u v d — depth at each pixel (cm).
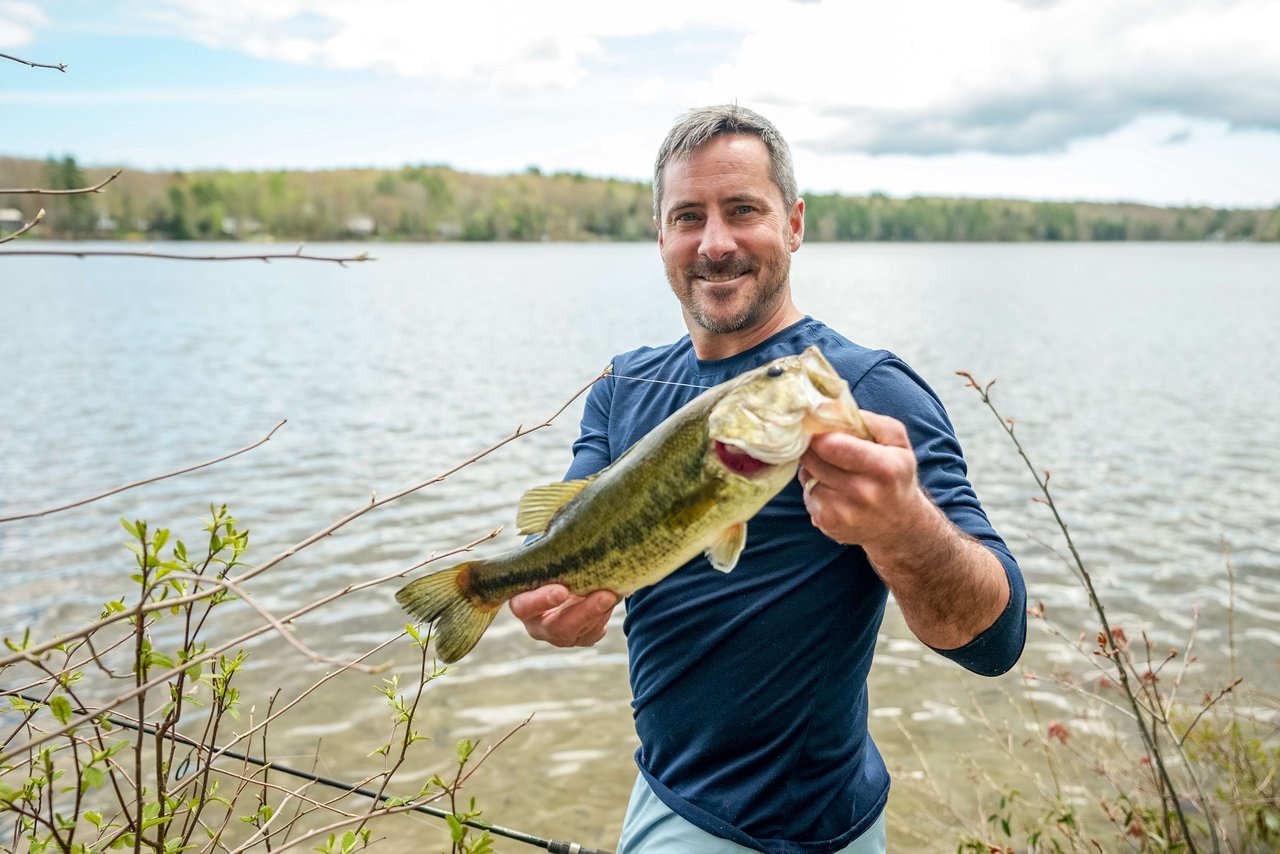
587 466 364
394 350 3069
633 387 366
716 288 327
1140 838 480
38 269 9031
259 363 2723
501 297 5775
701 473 252
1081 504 1260
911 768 621
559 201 16825
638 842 312
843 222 18575
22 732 538
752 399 238
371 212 15100
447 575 302
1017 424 1847
